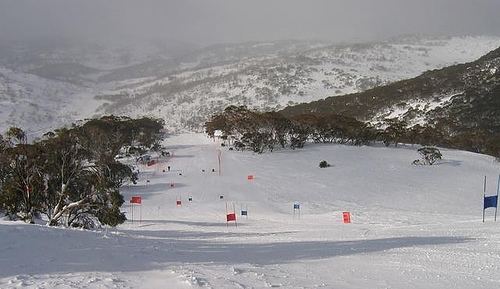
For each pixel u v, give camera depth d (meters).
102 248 14.01
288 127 91.94
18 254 12.09
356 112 154.50
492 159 89.81
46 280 9.51
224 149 94.31
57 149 30.44
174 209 51.03
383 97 161.88
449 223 28.38
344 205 51.88
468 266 12.42
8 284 9.09
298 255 14.90
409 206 52.03
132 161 85.81
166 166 79.44
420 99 149.00
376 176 70.50
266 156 85.38
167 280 10.00
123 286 9.28
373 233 23.44
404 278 11.07
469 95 137.75
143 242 16.77
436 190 62.12
